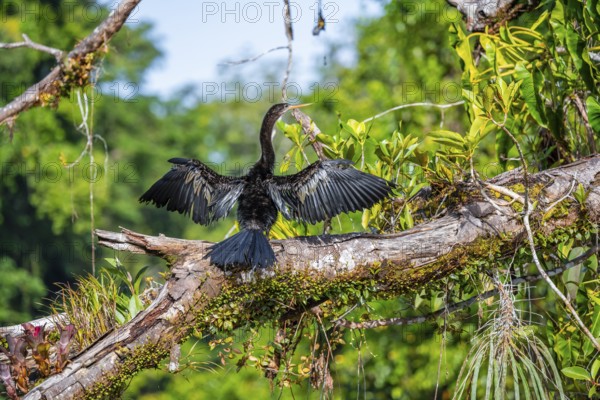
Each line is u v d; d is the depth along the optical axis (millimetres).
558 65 10578
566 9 10297
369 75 21922
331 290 8766
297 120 11156
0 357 9555
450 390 16953
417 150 9555
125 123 40750
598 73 10320
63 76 10930
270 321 9047
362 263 8680
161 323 8234
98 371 8109
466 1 11938
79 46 10883
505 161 11578
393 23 20969
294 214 8609
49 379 8086
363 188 8398
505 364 8297
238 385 21781
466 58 10844
